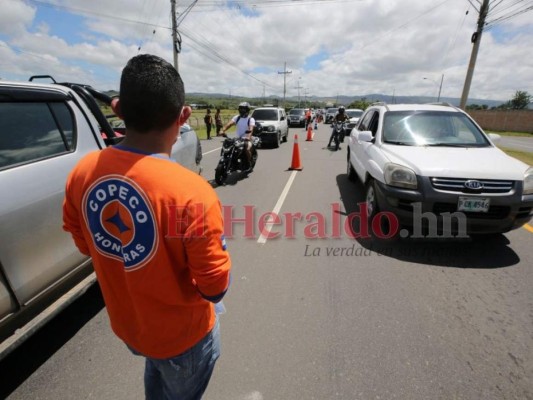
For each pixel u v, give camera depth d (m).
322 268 3.49
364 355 2.28
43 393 2.02
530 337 2.46
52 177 2.32
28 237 2.10
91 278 2.63
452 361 2.23
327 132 22.92
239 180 7.62
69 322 2.66
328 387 2.04
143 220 0.96
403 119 5.08
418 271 3.42
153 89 0.95
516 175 3.53
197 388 1.41
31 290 2.14
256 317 2.69
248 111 7.97
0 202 1.93
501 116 38.00
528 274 3.35
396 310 2.77
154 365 1.43
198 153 5.49
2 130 2.09
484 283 3.19
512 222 3.56
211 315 1.32
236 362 2.23
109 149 1.03
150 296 1.08
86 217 1.06
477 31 14.58
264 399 1.96
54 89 2.58
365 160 5.12
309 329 2.54
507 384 2.05
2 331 1.97
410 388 2.02
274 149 13.46
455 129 4.83
